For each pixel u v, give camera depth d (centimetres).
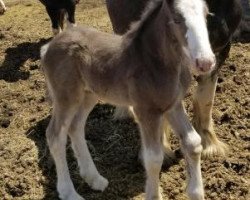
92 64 214
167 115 210
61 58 219
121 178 240
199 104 247
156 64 195
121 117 279
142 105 202
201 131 253
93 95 229
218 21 224
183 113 209
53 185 239
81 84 221
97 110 291
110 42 214
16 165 251
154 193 207
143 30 200
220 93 295
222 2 226
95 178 234
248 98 286
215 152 248
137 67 200
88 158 234
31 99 308
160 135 206
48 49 225
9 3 473
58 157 225
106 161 253
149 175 204
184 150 208
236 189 227
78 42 217
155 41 194
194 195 207
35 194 234
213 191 227
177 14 177
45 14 442
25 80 331
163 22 190
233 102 286
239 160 242
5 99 310
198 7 177
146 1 244
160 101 199
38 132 278
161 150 203
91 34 220
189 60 175
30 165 251
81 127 232
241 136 261
